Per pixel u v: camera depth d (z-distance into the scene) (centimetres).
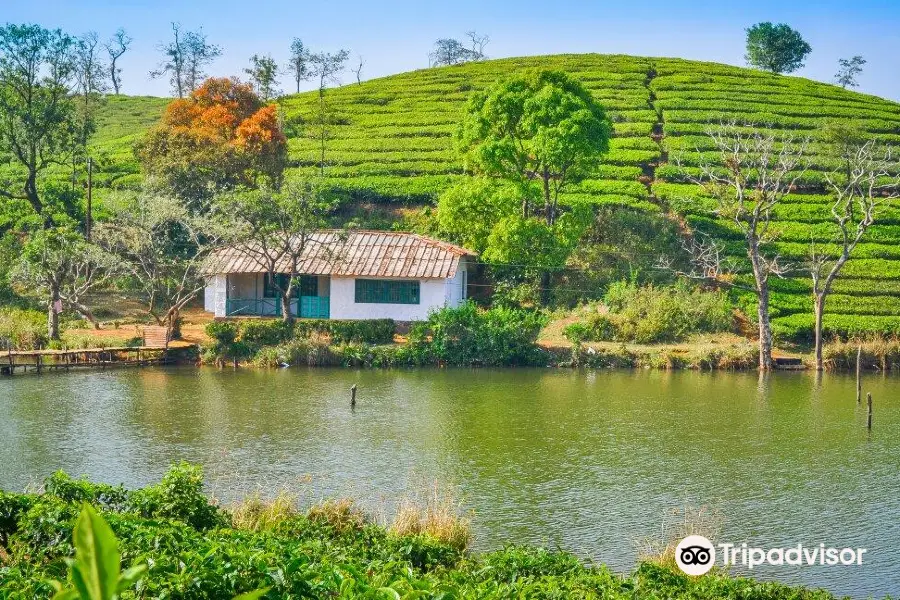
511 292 7094
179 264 6519
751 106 11044
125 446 3612
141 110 13962
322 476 3216
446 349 6062
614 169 9150
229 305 6800
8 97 7769
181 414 4278
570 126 6944
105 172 9562
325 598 1288
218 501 2628
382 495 2991
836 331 6519
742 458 3584
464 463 3450
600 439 3891
